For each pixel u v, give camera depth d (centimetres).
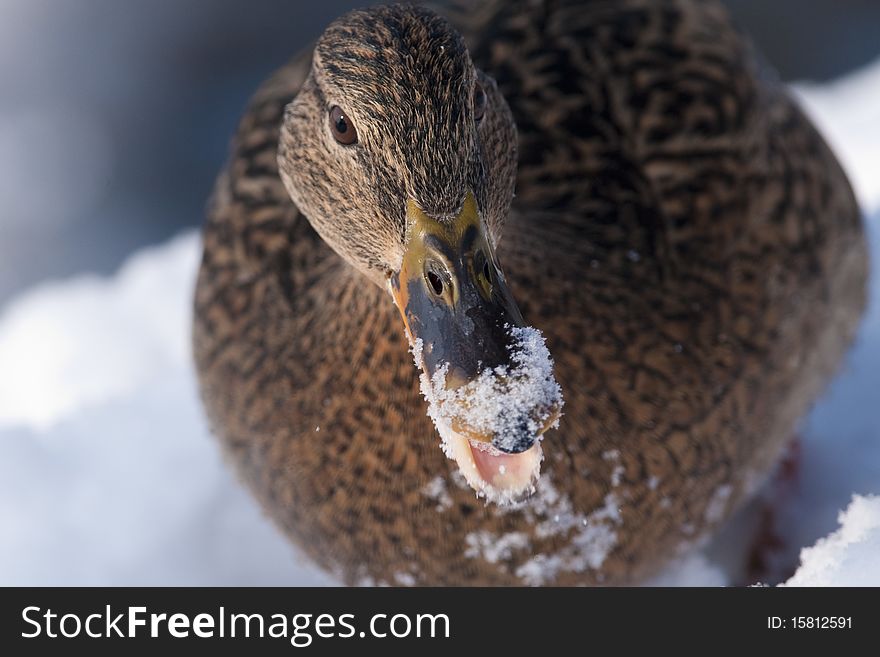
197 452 937
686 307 672
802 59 1828
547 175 704
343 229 584
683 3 799
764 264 708
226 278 738
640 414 644
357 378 634
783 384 719
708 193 709
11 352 1147
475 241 518
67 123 2083
